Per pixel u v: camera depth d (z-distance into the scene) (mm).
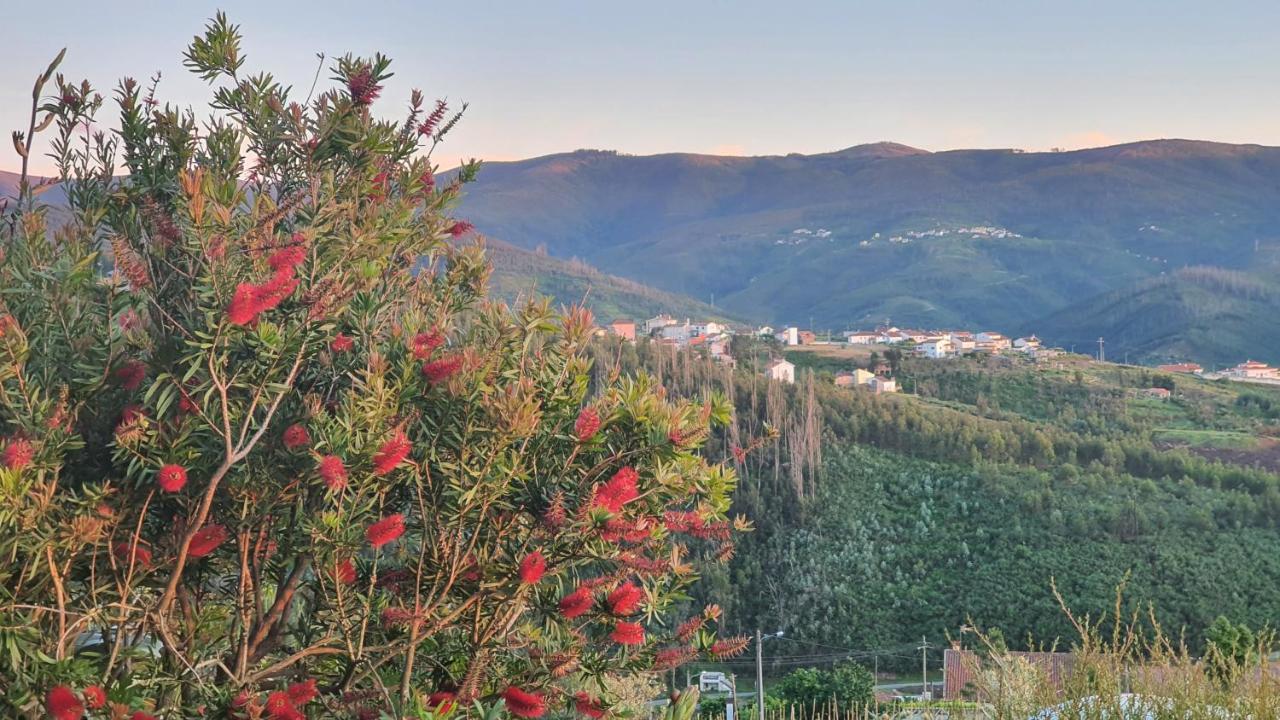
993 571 56125
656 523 4039
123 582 3850
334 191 4363
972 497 62656
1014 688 4594
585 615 4129
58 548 3459
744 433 64875
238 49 4500
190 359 3744
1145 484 63469
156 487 3801
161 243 4094
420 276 4762
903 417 69125
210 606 4316
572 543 3908
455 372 3896
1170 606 50406
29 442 3381
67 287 3773
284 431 3908
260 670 3945
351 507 3715
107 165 4477
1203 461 66688
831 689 28922
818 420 66500
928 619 53500
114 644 3670
